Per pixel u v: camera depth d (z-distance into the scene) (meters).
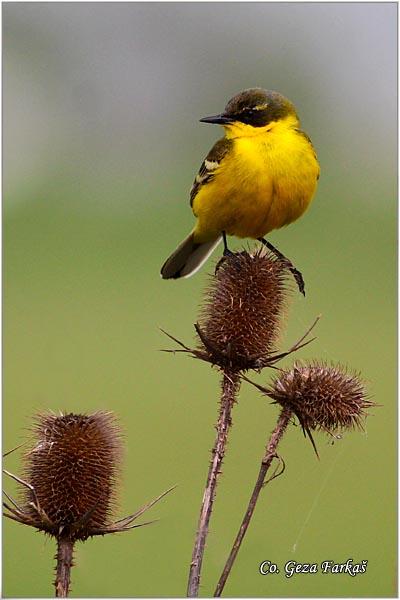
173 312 20.77
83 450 8.63
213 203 11.72
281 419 8.97
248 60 32.38
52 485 8.52
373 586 13.42
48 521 8.30
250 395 16.73
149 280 22.33
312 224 24.66
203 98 31.86
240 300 9.66
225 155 11.55
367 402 9.41
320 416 9.09
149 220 25.61
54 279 22.23
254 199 11.42
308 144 11.66
